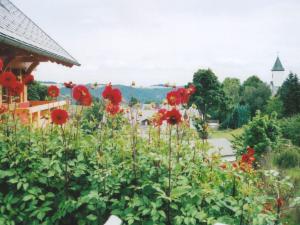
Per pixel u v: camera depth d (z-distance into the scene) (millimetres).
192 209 3074
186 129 4379
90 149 3939
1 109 4289
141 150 3941
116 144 4133
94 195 3166
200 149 4176
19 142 4055
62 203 3438
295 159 15422
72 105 4402
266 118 23578
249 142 23172
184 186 3195
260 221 3094
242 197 3398
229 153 30516
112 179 3506
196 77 63562
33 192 3424
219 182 3658
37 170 3613
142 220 3125
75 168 3662
